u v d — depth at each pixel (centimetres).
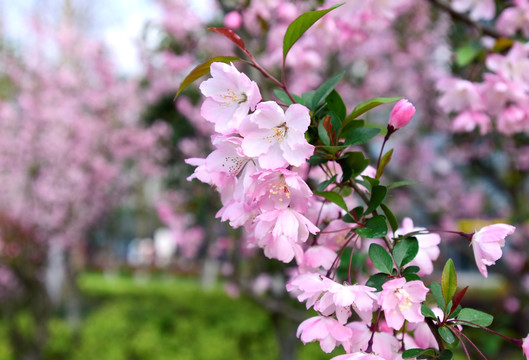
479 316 103
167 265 1759
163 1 500
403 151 648
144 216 1853
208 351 775
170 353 791
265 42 320
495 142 444
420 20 475
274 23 300
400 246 107
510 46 200
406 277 102
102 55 796
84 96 813
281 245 115
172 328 930
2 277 786
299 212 108
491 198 652
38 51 796
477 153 504
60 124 795
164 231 1742
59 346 803
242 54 252
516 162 477
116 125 834
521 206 484
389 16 249
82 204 861
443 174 647
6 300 793
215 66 105
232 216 110
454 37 358
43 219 791
